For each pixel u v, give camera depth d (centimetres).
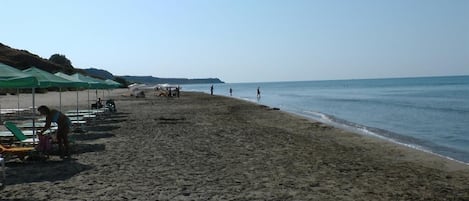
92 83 1950
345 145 1673
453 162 1350
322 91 11569
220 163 1152
